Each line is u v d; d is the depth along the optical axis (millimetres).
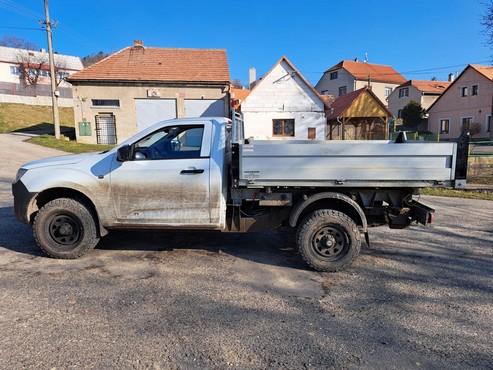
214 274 4336
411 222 4613
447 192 11008
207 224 4609
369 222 4812
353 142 4387
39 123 39750
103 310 3367
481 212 8141
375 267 4668
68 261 4656
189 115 24328
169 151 4719
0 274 4172
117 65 24766
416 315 3379
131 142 4629
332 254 4465
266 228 4797
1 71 55344
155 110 24094
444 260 4941
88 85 23328
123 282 4027
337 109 27438
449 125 42188
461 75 40312
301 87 25031
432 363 2646
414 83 50344
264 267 4621
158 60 25531
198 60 25938
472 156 12492
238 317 3295
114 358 2641
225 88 24203
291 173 4301
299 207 4477
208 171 4531
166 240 5668
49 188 4641
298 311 3434
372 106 25188
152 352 2725
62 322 3131
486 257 5070
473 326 3184
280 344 2869
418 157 4188
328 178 4281
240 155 4309
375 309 3494
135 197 4598
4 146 19422
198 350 2764
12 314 3246
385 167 4223
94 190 4605
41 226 4637
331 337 2984
